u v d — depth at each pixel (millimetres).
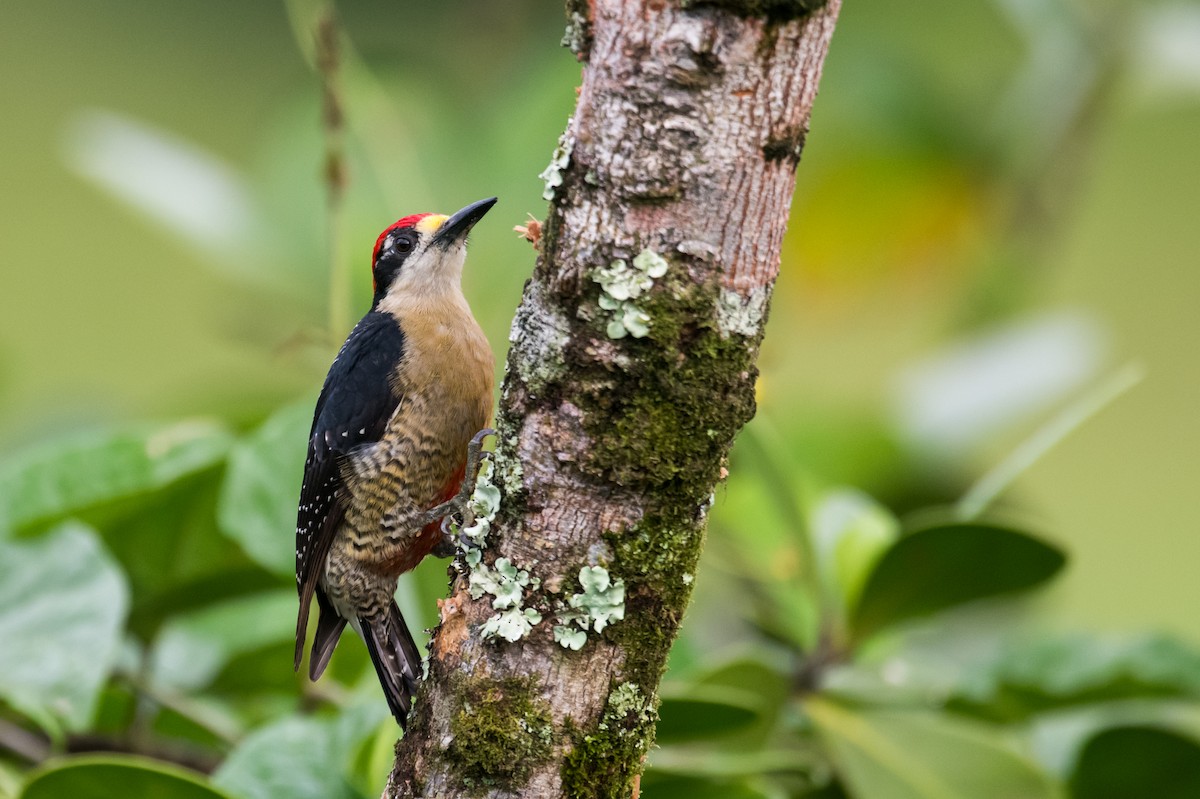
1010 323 12023
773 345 10047
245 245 10734
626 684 5180
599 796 5164
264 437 8297
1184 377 20422
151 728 8734
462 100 11445
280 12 25984
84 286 20766
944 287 12367
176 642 8727
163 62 25922
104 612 7328
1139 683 8000
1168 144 24953
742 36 4855
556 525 5145
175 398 11883
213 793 6156
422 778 5262
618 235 5008
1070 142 12133
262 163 11055
